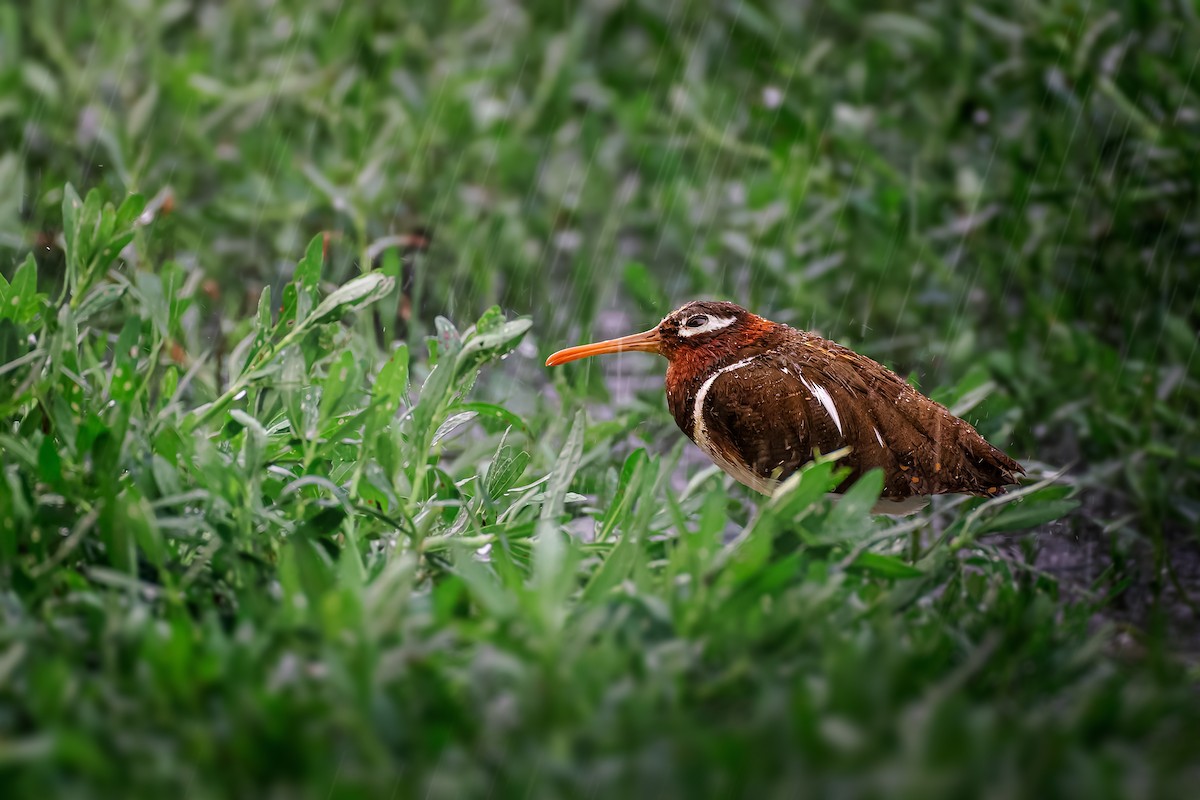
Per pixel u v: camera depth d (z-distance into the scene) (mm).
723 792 6414
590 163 16625
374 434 8859
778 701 6828
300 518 8797
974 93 15875
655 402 13141
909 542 10273
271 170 15914
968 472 10086
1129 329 13969
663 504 9492
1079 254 14477
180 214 14867
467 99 16797
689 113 16750
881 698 6867
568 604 8164
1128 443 12047
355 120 16250
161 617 7938
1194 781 6777
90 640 7410
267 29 17969
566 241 15961
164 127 16156
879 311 14492
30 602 7797
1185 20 15000
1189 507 11227
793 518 8469
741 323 10562
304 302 9516
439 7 18797
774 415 10055
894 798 6320
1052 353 13555
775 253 14766
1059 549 11297
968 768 6414
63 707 6637
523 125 16969
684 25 18219
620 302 15250
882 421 10016
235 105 16359
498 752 6723
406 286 14930
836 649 7383
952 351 13328
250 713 6590
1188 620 10125
